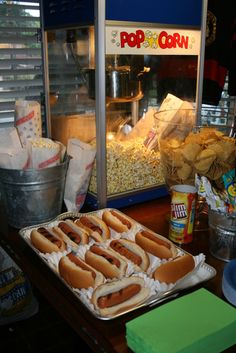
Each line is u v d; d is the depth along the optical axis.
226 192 0.97
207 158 1.02
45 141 1.18
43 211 1.15
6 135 1.20
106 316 0.76
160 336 0.68
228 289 0.83
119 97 1.24
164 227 1.18
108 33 1.11
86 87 1.24
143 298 0.80
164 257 0.93
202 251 1.04
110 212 1.15
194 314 0.74
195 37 1.32
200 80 1.37
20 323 1.78
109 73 1.19
